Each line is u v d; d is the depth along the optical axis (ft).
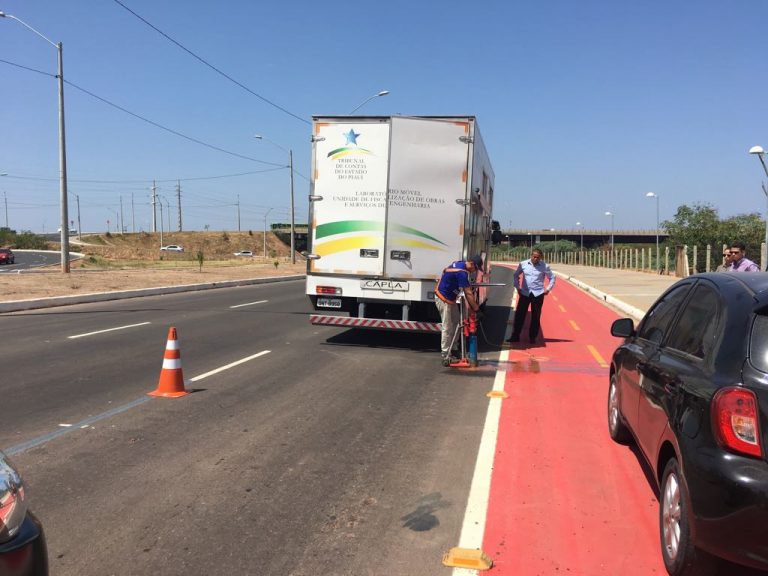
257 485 15.55
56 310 55.26
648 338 16.17
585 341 40.75
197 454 17.70
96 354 32.91
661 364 13.50
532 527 13.41
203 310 55.77
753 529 9.37
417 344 37.93
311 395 24.79
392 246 34.60
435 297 31.94
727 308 11.64
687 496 10.37
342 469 16.70
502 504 14.56
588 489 15.44
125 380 26.84
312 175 35.40
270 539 12.80
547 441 19.19
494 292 85.25
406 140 34.17
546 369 30.78
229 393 24.89
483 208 41.24
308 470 16.60
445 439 19.33
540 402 24.11
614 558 12.13
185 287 80.02
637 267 159.74
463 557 11.99
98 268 150.71
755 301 11.18
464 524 13.52
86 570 11.52
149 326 44.34
